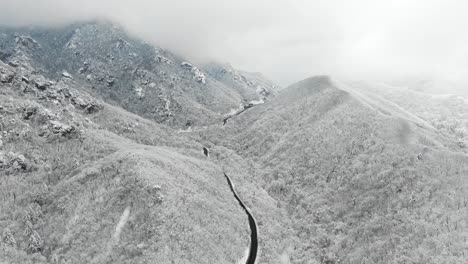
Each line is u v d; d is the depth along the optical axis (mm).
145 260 102938
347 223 142375
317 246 138125
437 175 139375
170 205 120125
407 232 122938
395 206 136000
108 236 114125
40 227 122062
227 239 122438
